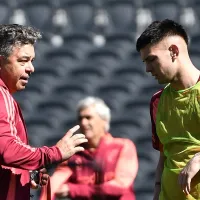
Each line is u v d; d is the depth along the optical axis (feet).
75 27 143.43
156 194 49.55
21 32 44.73
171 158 46.68
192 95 45.73
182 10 142.41
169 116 46.60
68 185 61.87
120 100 127.13
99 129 63.52
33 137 117.91
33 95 128.36
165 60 45.80
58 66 135.13
